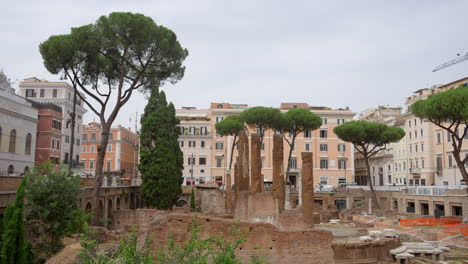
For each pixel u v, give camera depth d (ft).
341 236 107.14
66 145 262.67
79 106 288.10
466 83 250.98
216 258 51.62
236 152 326.24
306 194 107.24
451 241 116.16
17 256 58.65
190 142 325.42
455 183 248.52
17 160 167.53
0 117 154.71
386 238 101.65
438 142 270.46
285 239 77.56
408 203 224.33
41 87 269.85
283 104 346.74
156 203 168.25
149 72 140.36
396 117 361.92
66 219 87.86
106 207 147.43
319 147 328.90
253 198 89.45
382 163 354.95
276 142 109.09
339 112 330.95
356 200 261.44
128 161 385.70
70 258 67.00
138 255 52.95
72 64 126.00
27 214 85.05
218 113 328.90
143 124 177.37
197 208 188.85
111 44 125.80
